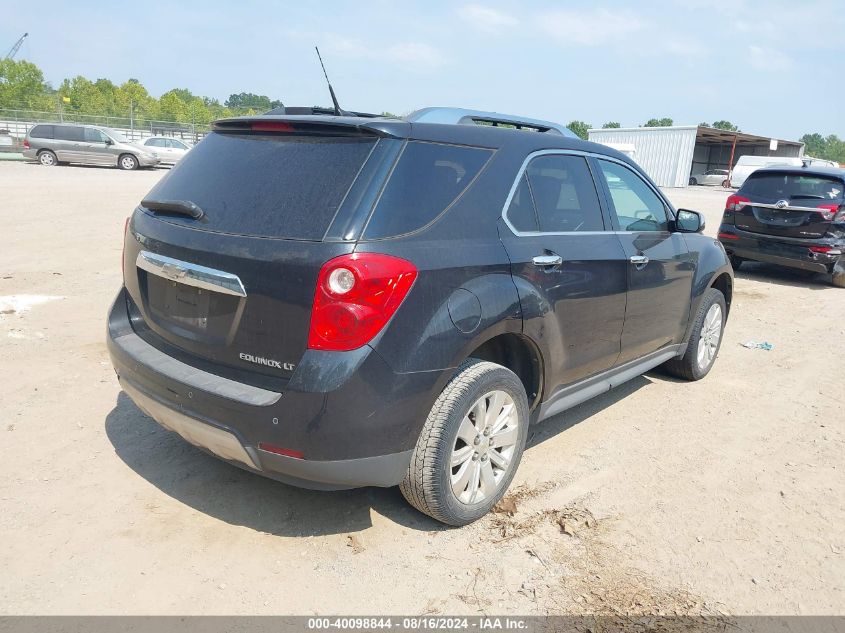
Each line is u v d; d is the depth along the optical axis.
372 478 2.79
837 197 9.44
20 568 2.76
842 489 3.80
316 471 2.68
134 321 3.41
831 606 2.82
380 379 2.65
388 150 2.84
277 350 2.69
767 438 4.45
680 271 4.71
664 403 5.00
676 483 3.78
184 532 3.07
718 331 5.60
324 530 3.15
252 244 2.74
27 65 59.94
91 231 10.72
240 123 3.20
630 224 4.27
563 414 4.72
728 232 10.33
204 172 3.17
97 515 3.15
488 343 3.38
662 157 43.91
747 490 3.74
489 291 3.01
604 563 3.02
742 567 3.04
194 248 2.89
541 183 3.56
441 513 3.06
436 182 2.98
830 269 9.56
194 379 2.85
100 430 3.98
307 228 2.68
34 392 4.45
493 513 3.37
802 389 5.44
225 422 2.75
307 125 2.97
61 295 6.83
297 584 2.78
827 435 4.54
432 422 2.91
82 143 26.48
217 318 2.87
